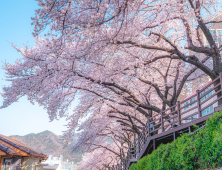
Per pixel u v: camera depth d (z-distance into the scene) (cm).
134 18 994
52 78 1236
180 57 1019
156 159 927
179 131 1049
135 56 1234
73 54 1091
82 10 818
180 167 715
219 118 579
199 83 1853
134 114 1917
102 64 1212
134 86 1513
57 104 1359
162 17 1103
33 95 1264
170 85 1434
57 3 717
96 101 1534
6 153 1429
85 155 3859
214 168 545
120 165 2238
